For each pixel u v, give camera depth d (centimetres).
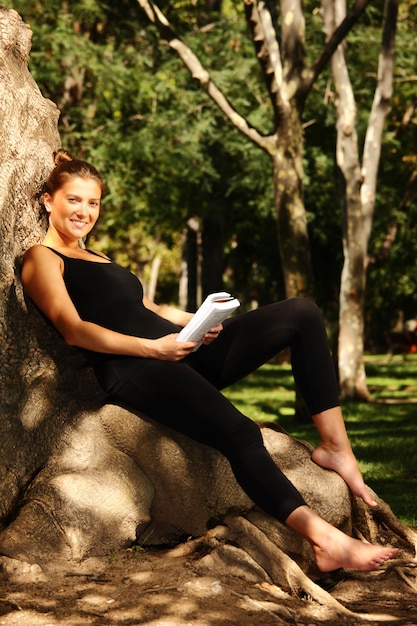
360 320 2142
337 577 497
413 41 2477
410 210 3391
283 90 1552
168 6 2641
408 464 1080
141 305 524
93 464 505
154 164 2545
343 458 514
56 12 2286
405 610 462
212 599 441
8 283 512
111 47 2336
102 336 488
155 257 5191
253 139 1551
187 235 3359
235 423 481
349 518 511
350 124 2008
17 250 532
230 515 502
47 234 538
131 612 421
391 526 554
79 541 476
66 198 527
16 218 535
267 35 1705
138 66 2417
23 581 453
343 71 1983
